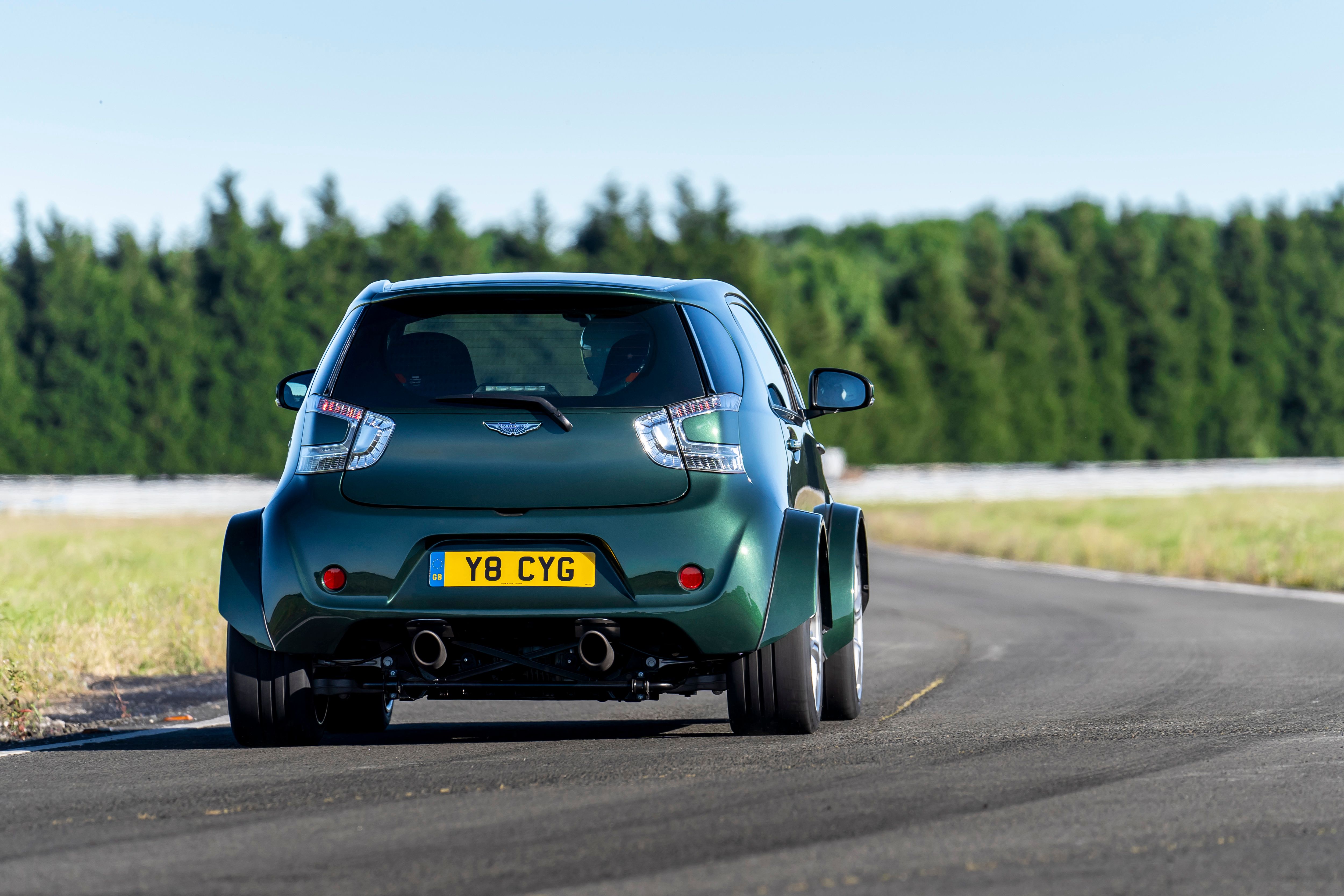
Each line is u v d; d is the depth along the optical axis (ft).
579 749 73.61
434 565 69.82
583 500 70.23
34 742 81.82
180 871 48.67
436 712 95.25
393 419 71.41
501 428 70.85
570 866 48.62
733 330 77.71
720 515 70.64
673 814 56.49
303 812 57.93
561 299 73.31
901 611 182.50
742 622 70.33
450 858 49.90
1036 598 202.49
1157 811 56.59
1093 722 83.10
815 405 91.86
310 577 70.54
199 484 488.44
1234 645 132.26
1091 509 517.14
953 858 49.19
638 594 69.46
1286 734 76.79
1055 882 46.16
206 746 77.97
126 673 120.16
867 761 68.33
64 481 508.94
